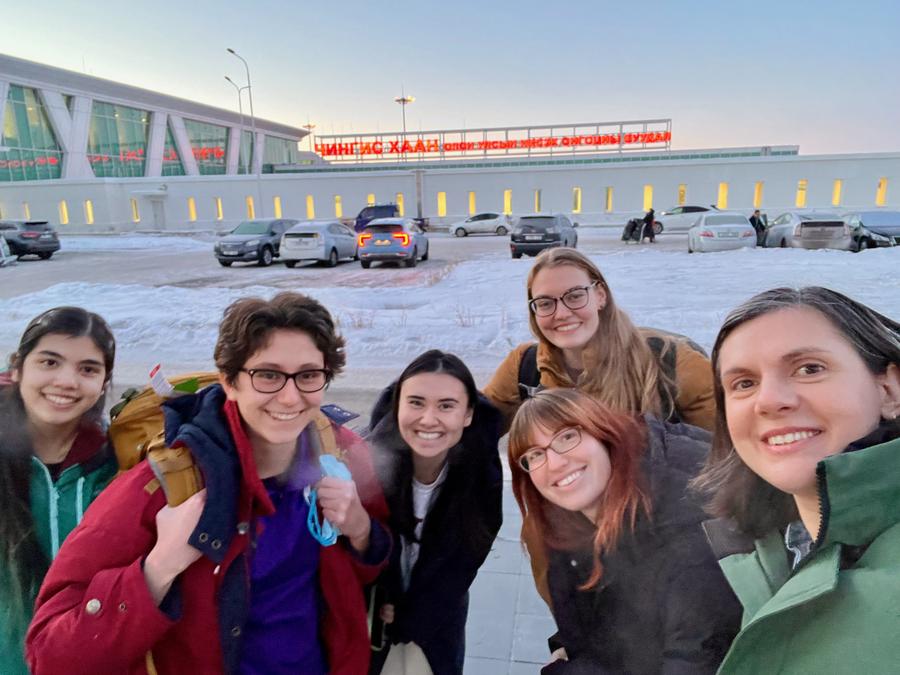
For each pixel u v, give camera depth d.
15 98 40.44
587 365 2.03
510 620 2.51
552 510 1.57
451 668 1.88
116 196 38.84
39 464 1.53
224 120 58.88
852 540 0.80
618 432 1.42
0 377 1.57
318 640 1.48
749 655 0.87
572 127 47.28
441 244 26.30
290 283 13.64
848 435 0.86
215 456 1.22
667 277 11.90
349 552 1.51
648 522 1.33
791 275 11.24
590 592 1.52
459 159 50.19
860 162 33.72
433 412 1.62
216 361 1.28
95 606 1.13
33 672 1.18
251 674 1.33
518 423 1.55
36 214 39.09
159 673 1.26
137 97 47.91
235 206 39.06
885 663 0.71
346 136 51.97
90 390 1.53
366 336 7.61
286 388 1.25
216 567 1.25
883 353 0.88
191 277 15.36
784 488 0.90
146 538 1.22
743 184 35.25
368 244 16.66
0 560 1.48
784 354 0.88
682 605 1.25
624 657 1.43
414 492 1.77
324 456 1.41
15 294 12.73
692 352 2.00
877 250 14.48
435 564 1.77
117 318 8.74
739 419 0.95
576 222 34.47
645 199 36.50
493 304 9.59
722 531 1.20
